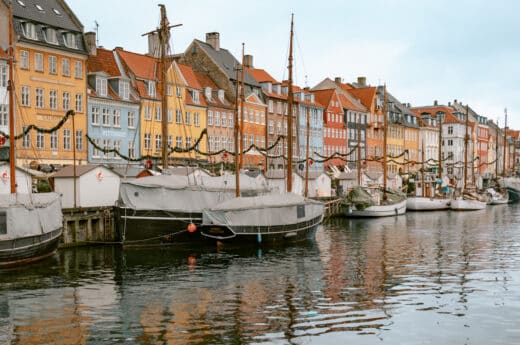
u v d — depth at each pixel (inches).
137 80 2455.7
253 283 1035.3
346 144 4001.0
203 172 2025.1
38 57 2020.2
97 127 2234.3
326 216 2363.4
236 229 1408.7
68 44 2130.9
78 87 2161.7
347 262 1268.5
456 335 724.7
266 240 1464.1
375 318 798.5
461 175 4672.7
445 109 5418.3
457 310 841.5
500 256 1354.6
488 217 2568.9
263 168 2957.7
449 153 5265.8
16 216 1136.8
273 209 1471.5
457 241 1652.3
